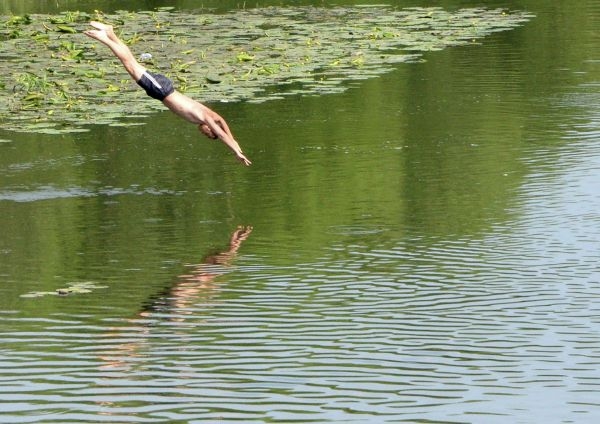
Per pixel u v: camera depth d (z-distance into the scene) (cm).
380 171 3781
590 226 3144
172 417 2053
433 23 6919
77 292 2689
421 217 3269
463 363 2278
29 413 2075
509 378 2211
